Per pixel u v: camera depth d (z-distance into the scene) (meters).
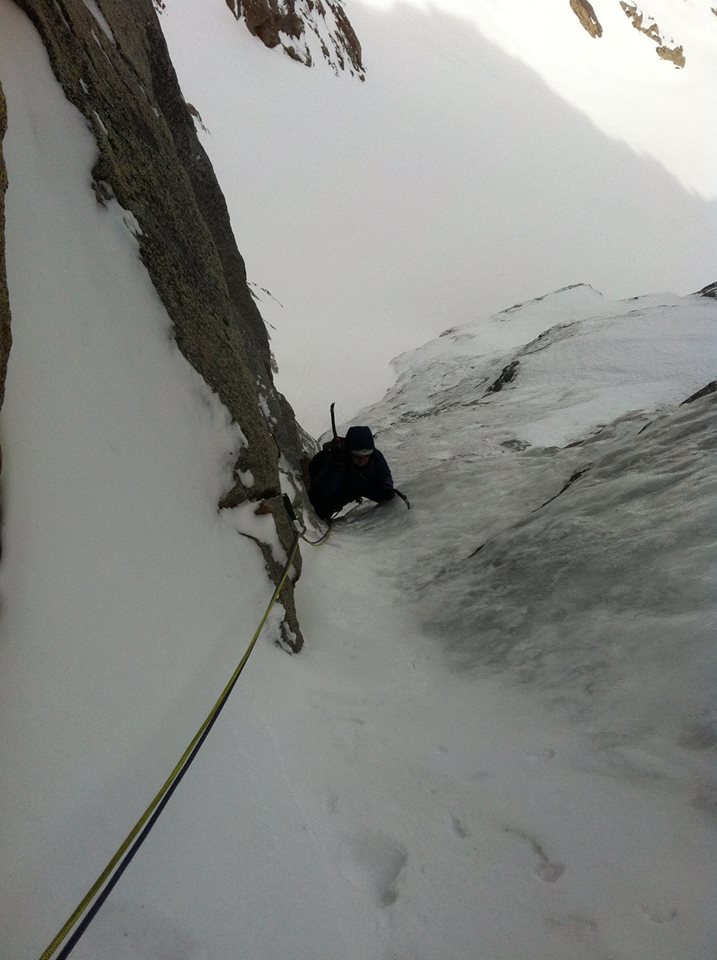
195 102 46.75
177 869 1.68
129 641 2.06
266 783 2.04
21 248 2.22
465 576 3.61
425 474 5.70
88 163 2.69
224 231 6.50
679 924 1.53
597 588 2.81
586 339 9.08
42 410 2.07
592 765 2.06
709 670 2.10
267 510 3.17
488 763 2.21
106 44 3.41
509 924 1.66
